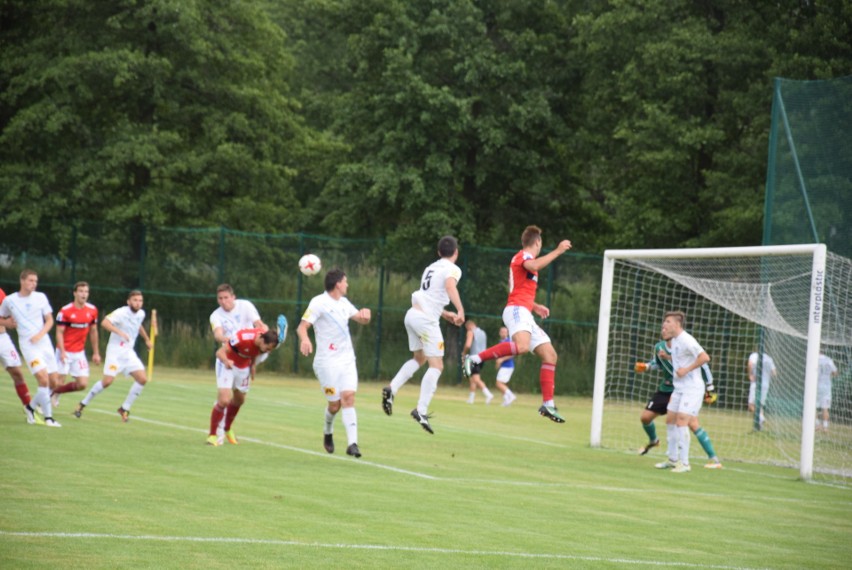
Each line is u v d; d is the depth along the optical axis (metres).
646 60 85.62
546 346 33.56
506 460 35.84
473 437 44.53
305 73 145.50
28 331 37.22
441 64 95.94
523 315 33.34
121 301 89.50
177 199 95.94
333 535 19.89
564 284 84.56
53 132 93.12
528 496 27.09
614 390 65.06
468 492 27.06
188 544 18.27
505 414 60.88
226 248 87.94
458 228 92.50
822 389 47.97
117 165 93.00
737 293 48.62
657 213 88.50
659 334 67.62
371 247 87.50
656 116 84.12
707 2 89.94
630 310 68.31
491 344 85.62
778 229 56.91
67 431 36.00
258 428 42.19
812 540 22.75
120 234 90.06
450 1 92.94
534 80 95.94
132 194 99.88
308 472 29.16
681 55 84.50
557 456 38.47
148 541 18.31
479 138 93.00
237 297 87.50
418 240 91.38
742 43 82.69
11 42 103.25
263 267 87.56
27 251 93.12
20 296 37.19
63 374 41.53
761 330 52.78
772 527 24.38
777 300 51.41
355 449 31.56
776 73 78.62
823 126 58.03
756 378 52.81
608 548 20.28
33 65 95.81
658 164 85.38
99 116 102.56
